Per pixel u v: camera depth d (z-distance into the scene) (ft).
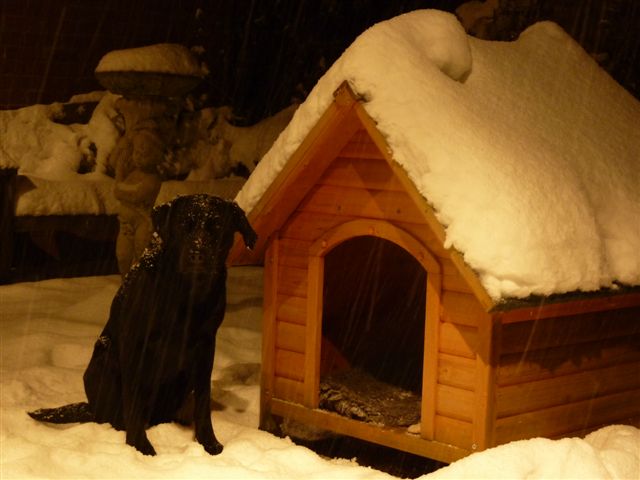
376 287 17.11
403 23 13.55
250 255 15.14
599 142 14.76
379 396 15.10
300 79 39.50
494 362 11.96
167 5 35.94
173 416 14.90
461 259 11.35
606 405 14.05
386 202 13.23
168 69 24.31
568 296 11.82
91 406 14.33
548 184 12.39
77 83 33.58
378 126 12.42
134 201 25.14
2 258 27.45
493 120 13.20
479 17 29.84
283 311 14.79
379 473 11.98
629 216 13.83
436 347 12.52
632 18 27.81
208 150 34.19
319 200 14.17
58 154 30.94
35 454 12.09
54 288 26.53
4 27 31.35
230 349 19.81
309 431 15.88
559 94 15.26
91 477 11.62
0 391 15.66
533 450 11.27
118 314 13.96
